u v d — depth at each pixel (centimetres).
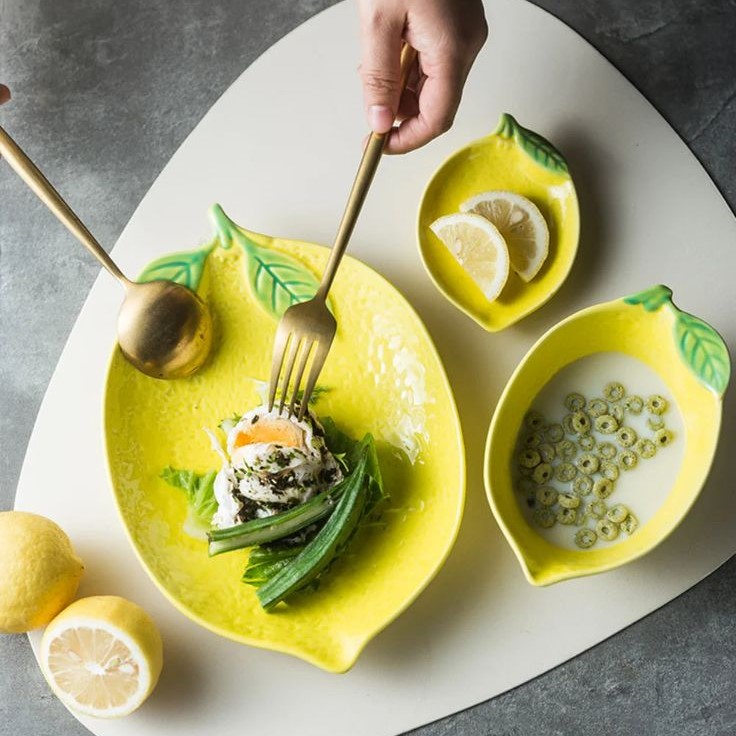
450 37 79
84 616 84
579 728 87
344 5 91
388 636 87
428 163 90
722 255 88
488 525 87
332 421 87
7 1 96
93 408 90
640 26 90
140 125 94
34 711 90
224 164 91
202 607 85
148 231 91
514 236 86
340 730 86
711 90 90
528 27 90
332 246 90
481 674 86
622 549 84
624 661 87
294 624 85
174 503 88
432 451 86
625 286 88
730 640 86
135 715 87
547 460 86
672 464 85
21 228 94
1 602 84
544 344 84
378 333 87
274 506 85
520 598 86
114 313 91
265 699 87
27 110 95
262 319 89
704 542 86
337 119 91
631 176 89
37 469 90
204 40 94
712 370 82
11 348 93
